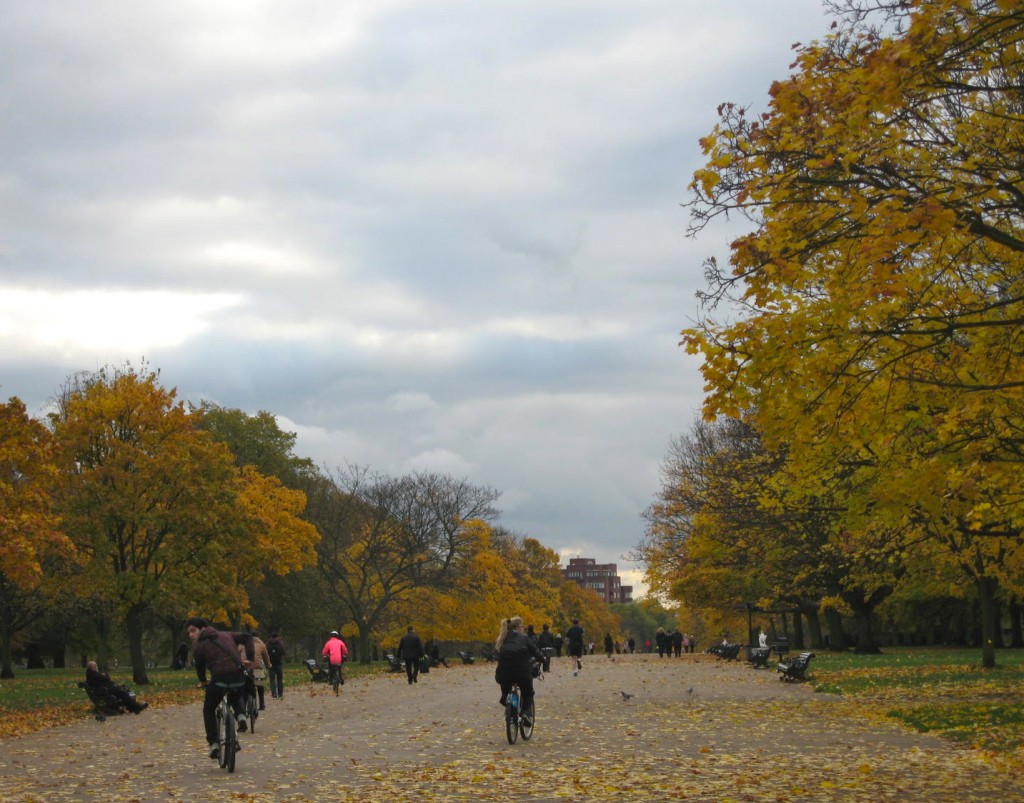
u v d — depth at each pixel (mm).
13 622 53719
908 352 12047
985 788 11070
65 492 38094
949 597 59750
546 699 26125
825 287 13031
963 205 11281
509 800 10992
